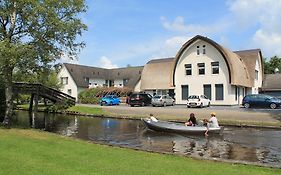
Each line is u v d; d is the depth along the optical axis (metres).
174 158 13.04
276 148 18.64
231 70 47.94
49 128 29.16
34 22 22.50
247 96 43.09
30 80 26.08
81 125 31.50
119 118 37.12
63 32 23.45
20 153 12.87
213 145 19.75
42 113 45.59
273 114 33.25
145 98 50.66
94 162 11.49
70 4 23.48
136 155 13.35
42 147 14.49
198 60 51.97
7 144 14.99
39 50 23.12
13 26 23.00
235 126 28.77
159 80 58.69
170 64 59.41
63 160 11.71
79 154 13.02
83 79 81.56
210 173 10.36
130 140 21.98
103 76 88.44
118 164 11.27
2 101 26.84
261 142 20.73
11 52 20.81
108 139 22.50
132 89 71.44
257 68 59.62
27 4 22.02
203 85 51.28
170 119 32.41
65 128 29.23
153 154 13.86
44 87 41.09
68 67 80.94
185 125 24.67
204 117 32.84
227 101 48.88
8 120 24.39
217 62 50.16
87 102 65.25
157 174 9.99
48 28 23.08
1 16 22.42
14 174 9.61
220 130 24.39
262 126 27.64
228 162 12.57
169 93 57.69
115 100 56.94
